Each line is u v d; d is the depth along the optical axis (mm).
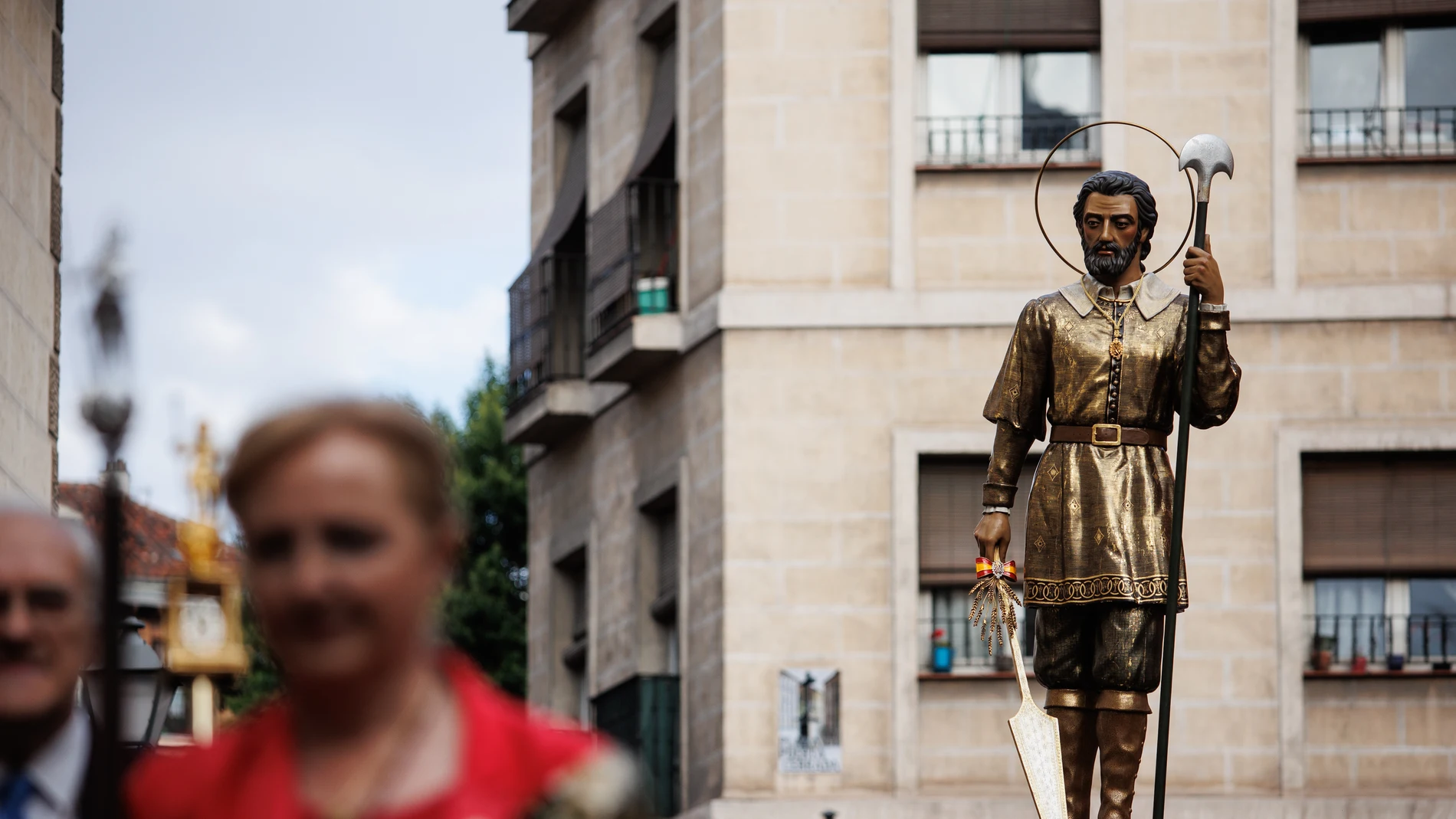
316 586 3531
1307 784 21906
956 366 22828
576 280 25953
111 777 4617
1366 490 22359
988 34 23078
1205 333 11039
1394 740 21938
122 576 4711
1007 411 11312
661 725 23344
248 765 3672
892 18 23172
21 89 14273
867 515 22703
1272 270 22594
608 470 25156
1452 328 22438
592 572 25406
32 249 14531
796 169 23156
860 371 22859
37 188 14688
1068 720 11039
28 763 4934
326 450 3547
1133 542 11000
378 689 3621
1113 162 22812
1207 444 22328
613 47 25734
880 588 22625
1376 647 22188
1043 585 11094
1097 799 20703
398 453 3592
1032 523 11188
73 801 4934
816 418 22844
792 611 22625
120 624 4691
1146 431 11156
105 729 4645
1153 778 21938
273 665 3736
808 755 22375
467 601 40875
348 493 3539
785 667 22531
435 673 3688
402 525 3572
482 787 3559
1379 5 22672
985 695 22344
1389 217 22641
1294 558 22172
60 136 15352
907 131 23094
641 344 23531
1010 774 22234
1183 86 22812
